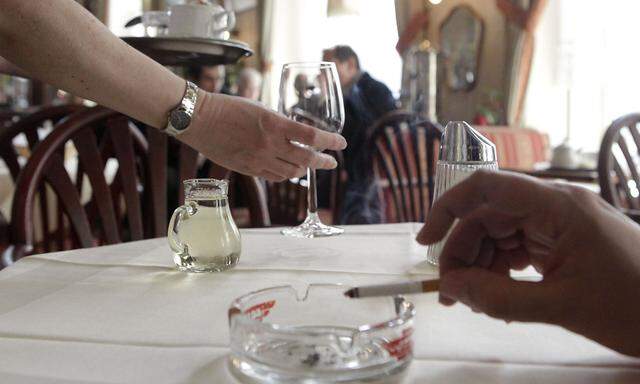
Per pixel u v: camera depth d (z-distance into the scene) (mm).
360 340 424
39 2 730
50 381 444
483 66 5203
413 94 4961
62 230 1419
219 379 444
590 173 2770
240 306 470
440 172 812
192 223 749
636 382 441
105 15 5320
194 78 3109
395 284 469
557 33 4879
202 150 915
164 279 727
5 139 1476
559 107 4934
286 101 1082
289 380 414
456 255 542
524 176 460
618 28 4535
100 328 555
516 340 520
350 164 2641
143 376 451
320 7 6543
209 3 1428
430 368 463
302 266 789
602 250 415
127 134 1311
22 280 724
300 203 2531
